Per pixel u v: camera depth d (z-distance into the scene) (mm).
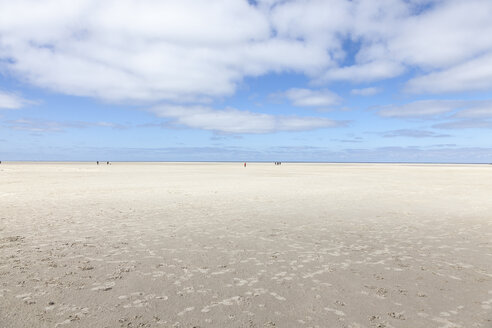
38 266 5836
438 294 4762
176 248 7105
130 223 9672
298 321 3951
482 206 13250
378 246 7371
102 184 22938
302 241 7777
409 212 11820
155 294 4711
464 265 6066
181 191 18438
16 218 10211
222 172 44812
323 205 13367
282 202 14156
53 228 8883
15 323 3820
